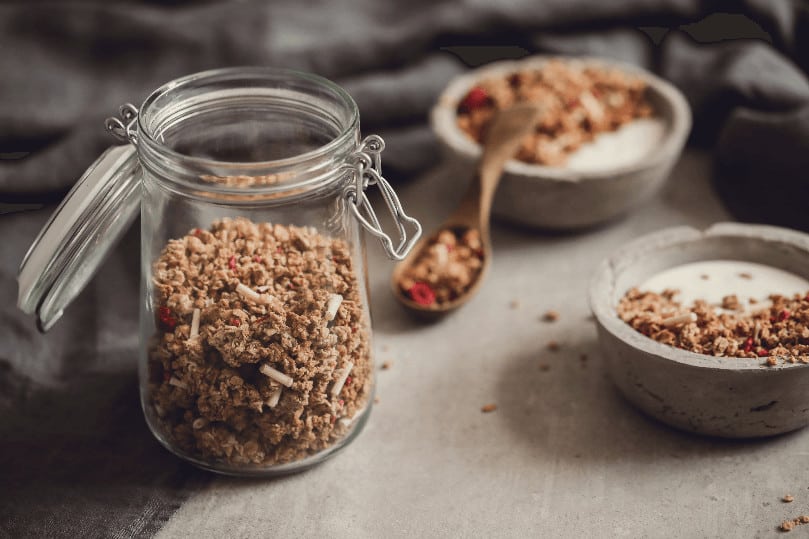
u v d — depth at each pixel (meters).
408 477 0.57
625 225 0.73
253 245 0.55
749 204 0.72
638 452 0.58
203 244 0.55
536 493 0.56
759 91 0.74
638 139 0.73
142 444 0.59
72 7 0.75
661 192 0.76
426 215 0.75
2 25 0.74
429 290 0.66
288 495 0.56
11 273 0.67
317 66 0.75
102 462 0.58
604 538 0.54
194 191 0.52
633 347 0.56
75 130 0.71
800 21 0.79
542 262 0.71
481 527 0.54
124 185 0.54
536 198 0.69
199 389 0.54
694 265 0.63
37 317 0.55
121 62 0.74
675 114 0.73
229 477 0.57
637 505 0.55
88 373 0.63
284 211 0.53
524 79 0.76
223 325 0.53
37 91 0.73
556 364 0.63
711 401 0.56
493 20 0.78
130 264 0.69
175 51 0.74
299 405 0.54
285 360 0.53
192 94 0.55
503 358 0.64
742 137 0.71
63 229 0.52
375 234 0.53
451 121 0.73
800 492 0.55
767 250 0.62
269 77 0.56
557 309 0.67
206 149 0.57
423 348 0.65
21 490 0.56
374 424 0.60
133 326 0.66
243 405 0.54
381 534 0.54
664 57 0.80
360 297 0.55
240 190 0.51
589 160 0.71
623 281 0.61
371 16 0.79
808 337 0.55
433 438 0.59
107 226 0.55
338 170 0.52
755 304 0.59
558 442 0.59
